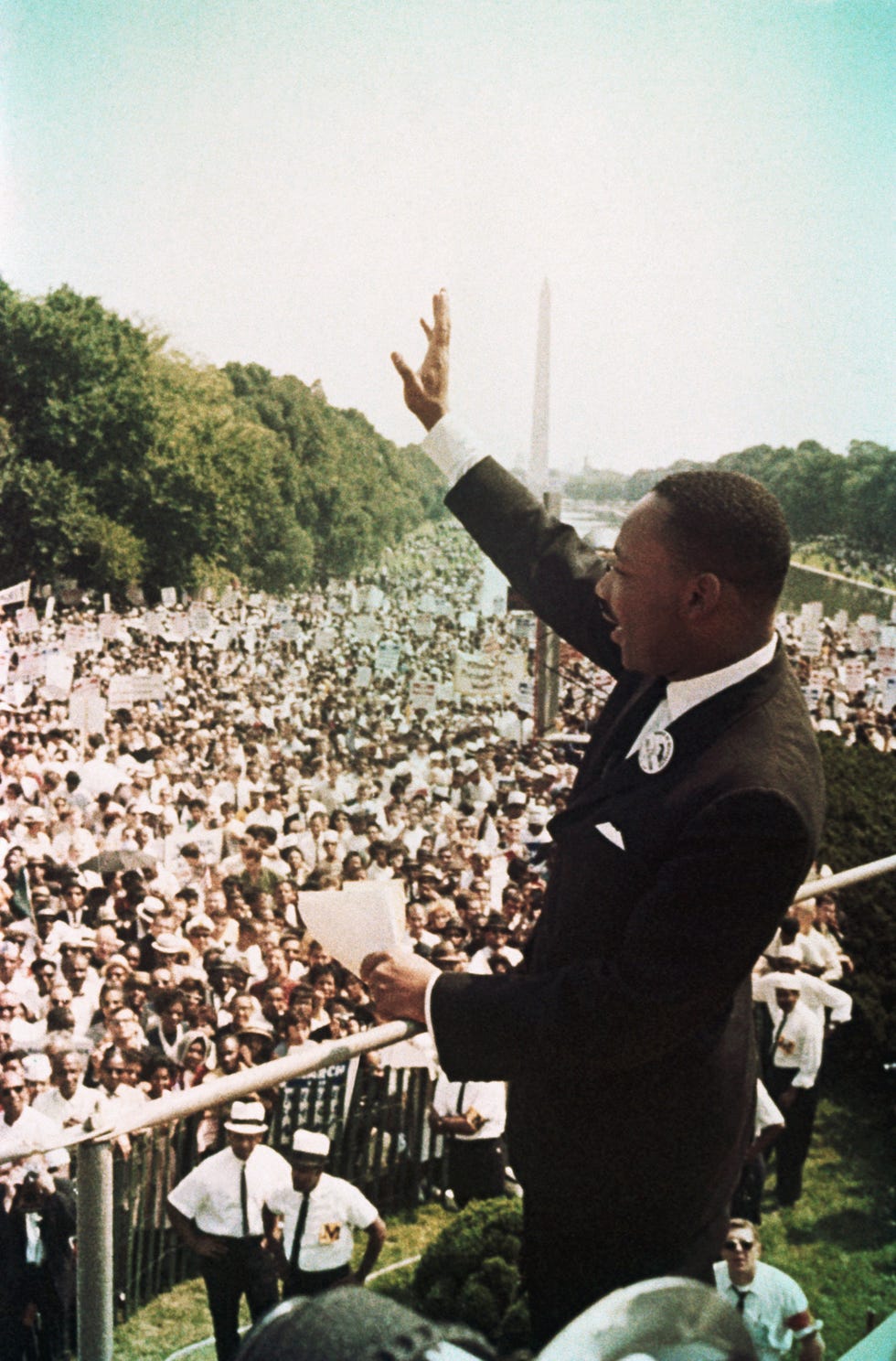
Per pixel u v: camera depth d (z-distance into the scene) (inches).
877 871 125.3
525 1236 89.4
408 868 560.7
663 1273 84.1
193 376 1702.8
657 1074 81.8
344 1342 32.5
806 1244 198.8
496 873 609.0
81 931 432.1
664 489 80.4
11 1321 191.5
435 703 849.5
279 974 394.3
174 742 789.2
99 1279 85.1
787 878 74.2
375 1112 232.7
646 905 75.1
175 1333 208.1
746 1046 86.7
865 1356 102.0
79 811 600.7
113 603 1572.3
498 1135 222.1
